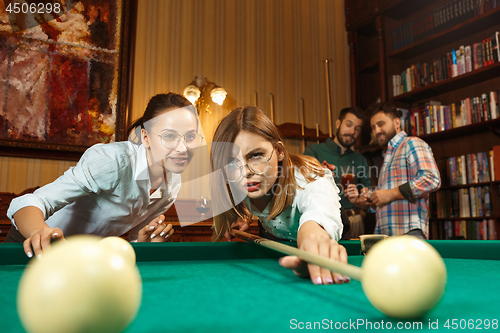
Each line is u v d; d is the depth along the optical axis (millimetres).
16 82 3352
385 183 2992
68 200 1434
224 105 4254
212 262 1275
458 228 3527
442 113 3777
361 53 4980
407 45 4195
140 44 4000
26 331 430
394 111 3229
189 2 4305
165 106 1672
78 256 412
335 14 5117
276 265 1184
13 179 3299
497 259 1329
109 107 3658
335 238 1148
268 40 4668
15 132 3309
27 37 3424
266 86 4566
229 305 601
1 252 1156
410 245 518
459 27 3662
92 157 1488
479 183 3330
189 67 4199
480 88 3758
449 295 662
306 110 4742
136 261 1281
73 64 3568
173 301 633
